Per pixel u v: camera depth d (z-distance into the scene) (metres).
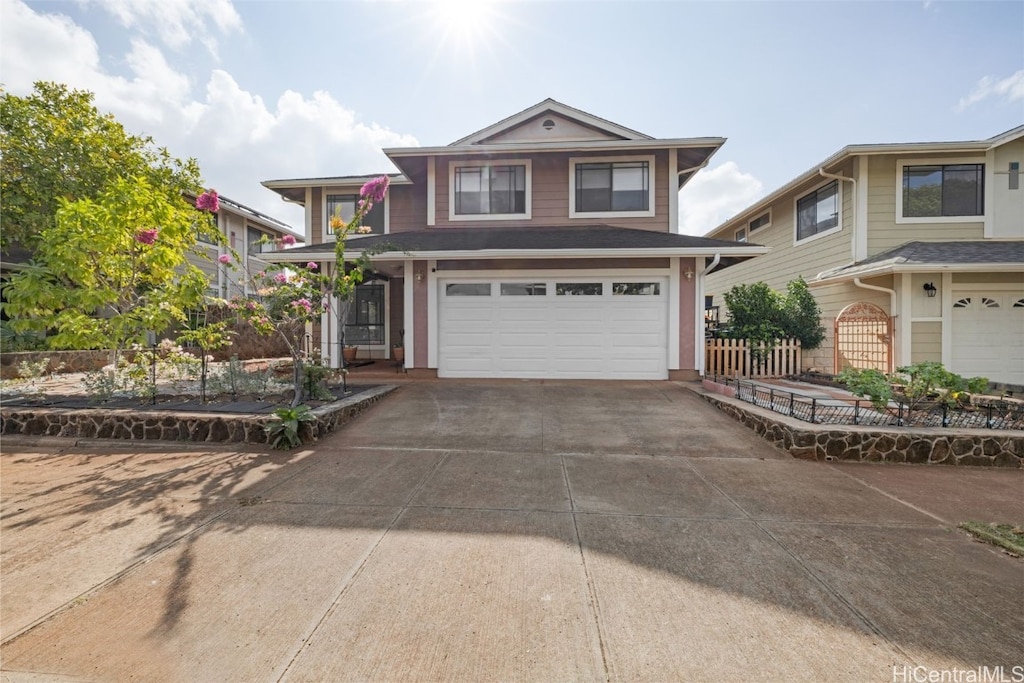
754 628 2.47
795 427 5.74
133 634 2.41
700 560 3.20
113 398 7.61
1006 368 10.41
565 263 10.40
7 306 7.47
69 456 5.71
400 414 7.53
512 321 10.53
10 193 11.72
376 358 15.02
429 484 4.70
